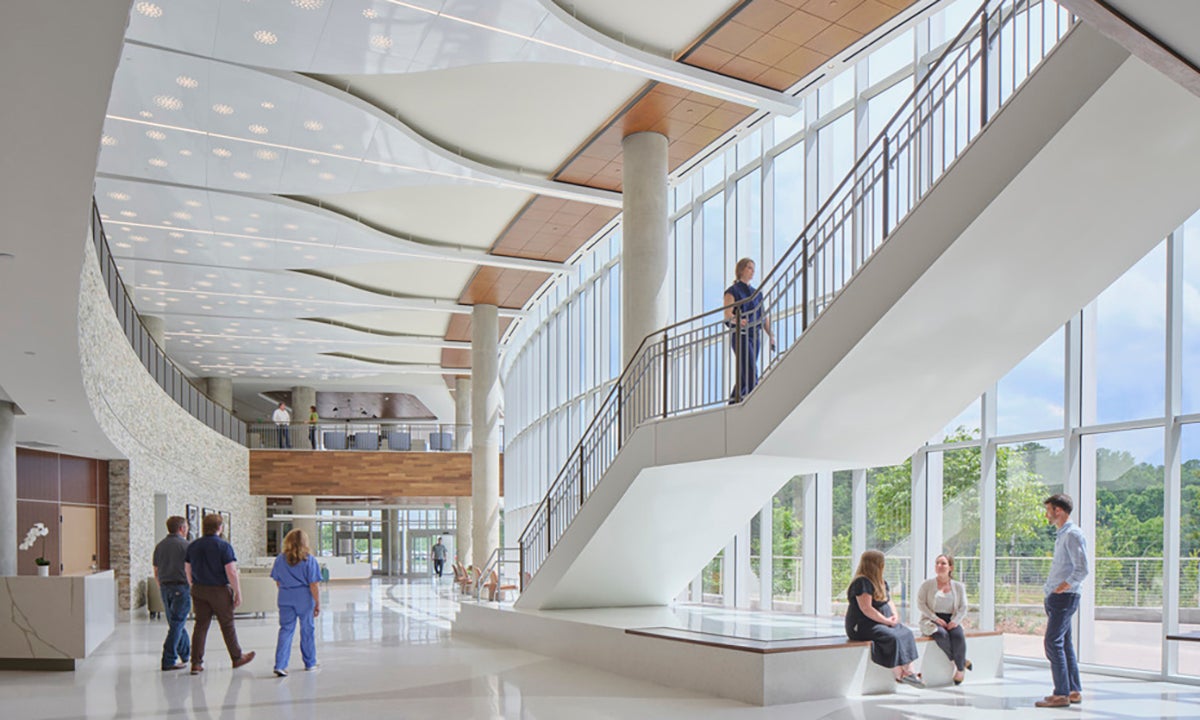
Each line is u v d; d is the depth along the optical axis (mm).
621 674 11039
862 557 9727
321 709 8883
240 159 16156
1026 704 8648
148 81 13188
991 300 8008
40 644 11750
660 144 15727
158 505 24734
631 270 15375
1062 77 6551
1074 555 8508
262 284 25203
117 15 4980
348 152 15891
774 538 16609
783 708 8602
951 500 13359
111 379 17188
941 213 7516
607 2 11742
